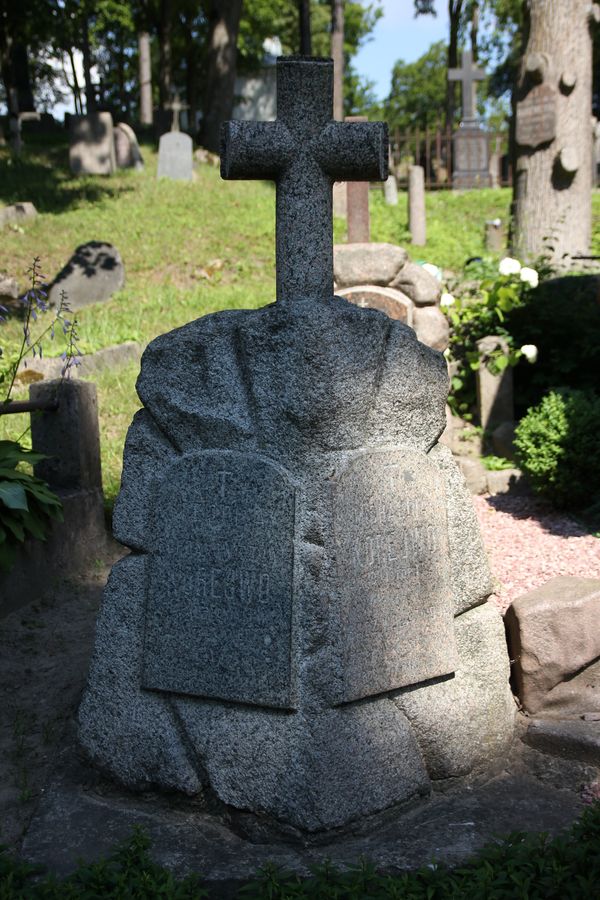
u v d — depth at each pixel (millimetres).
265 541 3443
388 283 8836
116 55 42750
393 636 3553
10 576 5480
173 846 3367
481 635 3883
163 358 3627
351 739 3432
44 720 4367
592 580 4324
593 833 3180
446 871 3102
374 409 3535
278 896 2998
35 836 3443
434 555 3672
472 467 7703
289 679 3398
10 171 19719
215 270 13320
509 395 8375
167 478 3621
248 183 19234
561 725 3955
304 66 3502
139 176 19750
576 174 13055
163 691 3637
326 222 3629
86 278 11695
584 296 9008
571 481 6980
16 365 6391
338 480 3404
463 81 24484
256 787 3426
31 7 25281
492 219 17953
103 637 3764
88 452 6293
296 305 3408
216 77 25297
